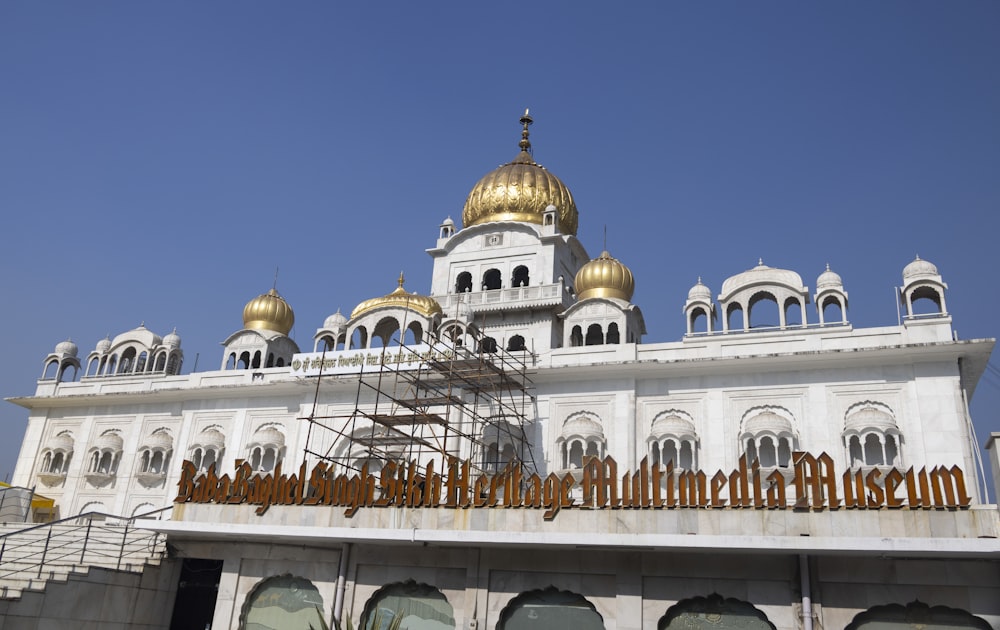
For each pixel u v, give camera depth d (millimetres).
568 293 49531
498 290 48875
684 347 38844
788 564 25000
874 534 23406
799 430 35656
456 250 53188
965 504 22938
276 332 54938
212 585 34031
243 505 30750
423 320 46188
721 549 24391
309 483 30875
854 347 35781
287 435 44688
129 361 54531
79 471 49031
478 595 27531
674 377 38469
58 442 50094
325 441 43312
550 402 39969
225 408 46906
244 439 45625
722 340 38188
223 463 45500
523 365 39875
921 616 23828
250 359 52594
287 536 28953
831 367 35969
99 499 47781
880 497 23703
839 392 35531
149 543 34500
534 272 50281
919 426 33656
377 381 42875
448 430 40750
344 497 29516
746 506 24859
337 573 29703
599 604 26375
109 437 48844
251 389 45719
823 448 34938
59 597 27859
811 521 24109
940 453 32906
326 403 44125
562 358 40719
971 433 33188
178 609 33500
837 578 24531
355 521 28859
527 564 27453
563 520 26453
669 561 26094
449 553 28531
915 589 23844
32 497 45469
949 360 34156
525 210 53531
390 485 29312
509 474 28172
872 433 34000
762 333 37781
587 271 48219
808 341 36719
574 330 46531
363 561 29422
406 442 39094
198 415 47469
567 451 38562
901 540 22484
